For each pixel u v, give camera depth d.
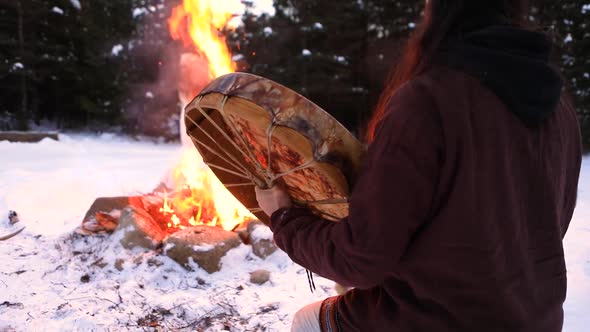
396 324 0.92
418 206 0.79
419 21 0.97
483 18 0.87
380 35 18.91
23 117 20.56
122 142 18.56
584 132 13.70
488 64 0.81
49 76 21.53
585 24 13.57
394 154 0.79
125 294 2.81
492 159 0.79
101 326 2.44
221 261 3.16
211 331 2.44
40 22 20.62
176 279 3.02
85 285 2.93
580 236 4.09
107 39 20.98
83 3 20.92
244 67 17.84
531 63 0.81
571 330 2.45
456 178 0.78
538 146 0.87
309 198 1.20
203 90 1.17
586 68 13.74
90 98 22.41
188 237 3.21
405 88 0.84
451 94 0.80
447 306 0.84
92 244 3.52
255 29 18.28
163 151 14.29
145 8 19.48
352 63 19.59
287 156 1.09
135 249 3.27
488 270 0.81
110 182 5.51
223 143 1.33
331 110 20.69
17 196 4.88
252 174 1.32
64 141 13.78
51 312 2.58
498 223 0.81
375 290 1.01
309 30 18.02
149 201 3.98
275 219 1.09
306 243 0.96
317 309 1.19
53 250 3.51
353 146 1.05
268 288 2.95
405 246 0.81
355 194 0.85
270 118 1.03
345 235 0.85
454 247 0.80
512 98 0.81
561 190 0.95
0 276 3.01
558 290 0.93
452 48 0.86
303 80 18.39
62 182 5.18
